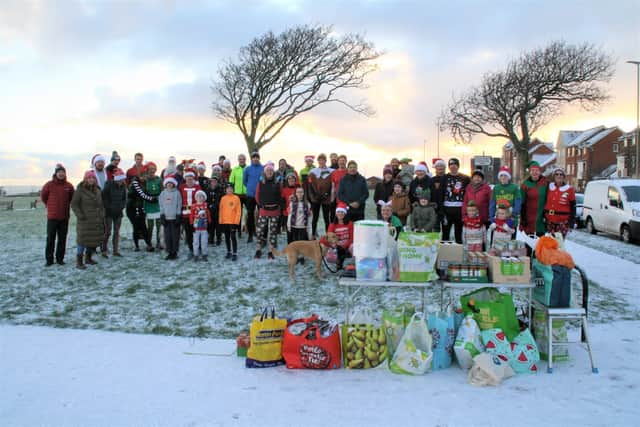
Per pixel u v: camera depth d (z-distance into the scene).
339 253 7.76
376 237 4.51
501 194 7.21
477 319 4.34
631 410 3.39
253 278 7.54
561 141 65.62
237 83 20.62
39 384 3.88
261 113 21.44
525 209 7.76
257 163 10.06
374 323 4.79
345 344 4.32
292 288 7.04
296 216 8.47
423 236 4.45
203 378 4.02
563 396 3.63
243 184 10.32
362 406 3.47
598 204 14.72
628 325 5.52
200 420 3.28
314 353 4.17
